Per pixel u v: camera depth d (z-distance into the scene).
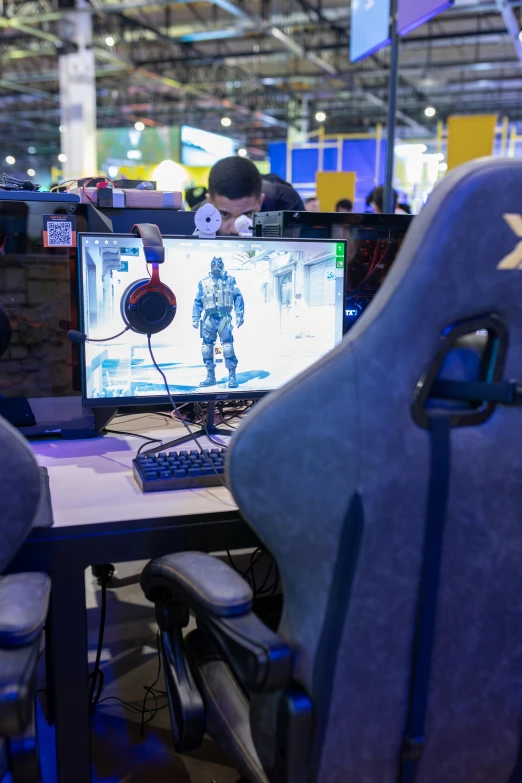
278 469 0.69
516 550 0.75
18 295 1.40
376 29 2.50
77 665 1.05
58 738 1.08
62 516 1.02
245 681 0.74
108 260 1.27
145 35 10.69
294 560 0.72
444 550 0.72
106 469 1.26
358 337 0.67
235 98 14.68
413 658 0.74
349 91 13.20
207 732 0.94
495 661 0.78
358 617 0.71
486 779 0.83
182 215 1.67
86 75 9.31
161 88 14.14
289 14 9.25
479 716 0.79
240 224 2.25
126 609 2.05
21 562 0.97
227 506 1.06
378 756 0.76
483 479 0.71
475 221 0.64
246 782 1.04
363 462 0.68
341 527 0.69
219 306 1.36
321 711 0.72
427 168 10.04
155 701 1.64
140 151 9.42
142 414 1.69
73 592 1.01
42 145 20.25
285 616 0.75
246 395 1.41
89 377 1.29
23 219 1.39
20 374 1.43
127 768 1.41
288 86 13.66
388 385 0.67
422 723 0.76
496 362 0.70
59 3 8.81
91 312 1.28
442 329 0.67
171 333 1.33
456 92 13.70
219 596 0.79
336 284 1.44
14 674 0.68
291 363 1.43
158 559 0.95
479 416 0.71
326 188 7.79
